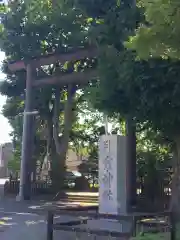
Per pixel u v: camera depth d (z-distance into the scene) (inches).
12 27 1000.9
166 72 467.2
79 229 334.0
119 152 482.6
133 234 305.6
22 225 561.0
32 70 1042.1
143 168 933.2
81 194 1162.0
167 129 553.0
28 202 984.9
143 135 945.5
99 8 708.0
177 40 276.8
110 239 370.0
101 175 488.1
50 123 1300.4
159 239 296.7
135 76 494.0
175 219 333.7
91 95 620.4
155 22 272.4
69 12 909.8
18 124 1398.9
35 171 1396.4
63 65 1038.4
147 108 502.3
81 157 1959.9
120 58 544.4
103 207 478.0
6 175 2432.3
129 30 616.4
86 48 910.4
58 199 1088.8
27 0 976.3
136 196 855.1
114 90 552.1
